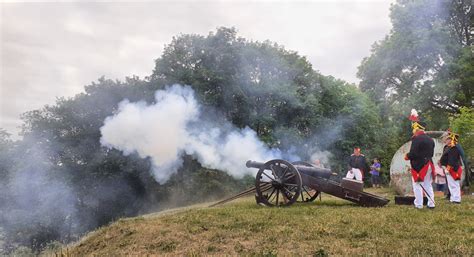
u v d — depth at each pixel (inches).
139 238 311.3
